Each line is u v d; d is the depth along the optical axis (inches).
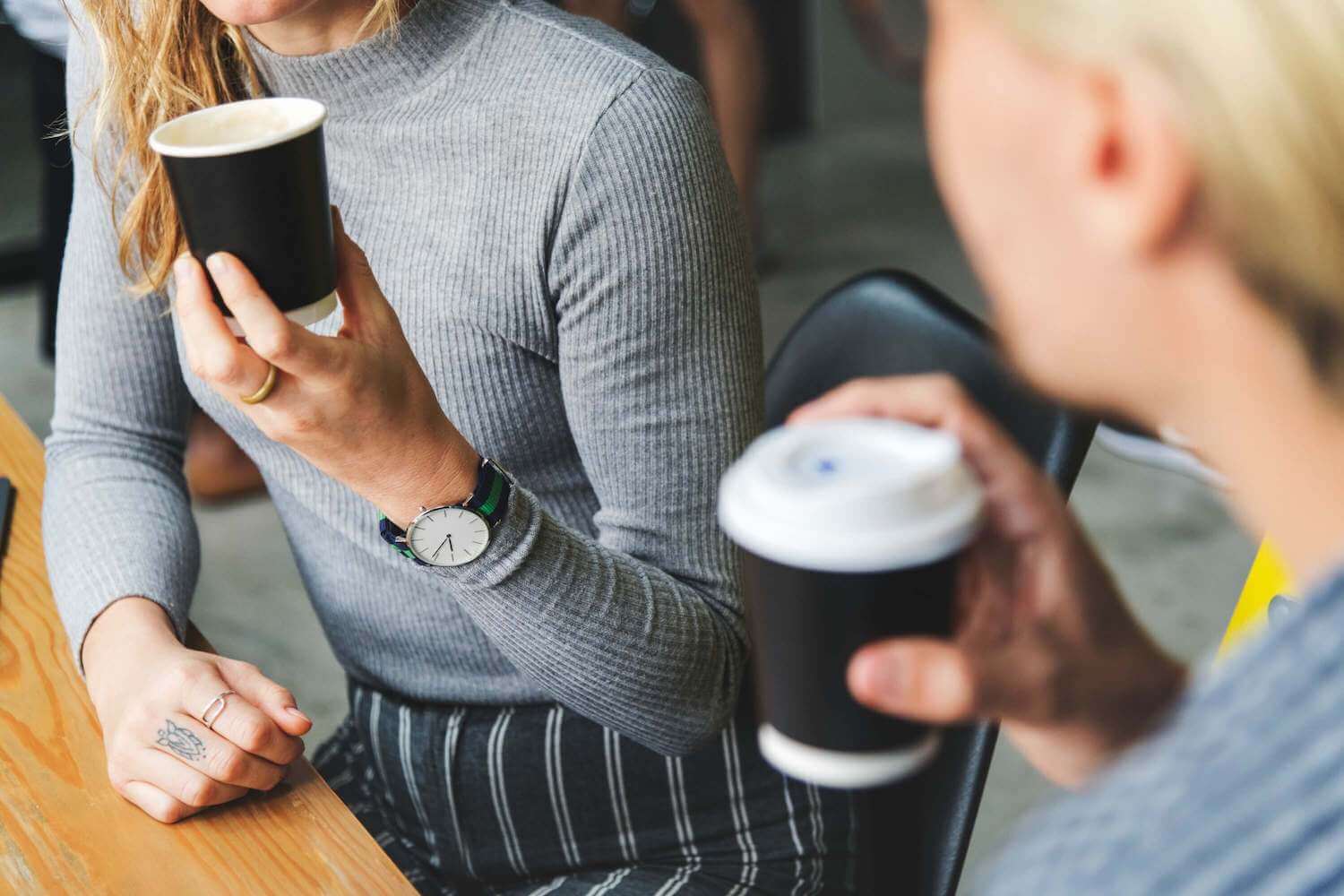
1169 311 16.0
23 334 149.9
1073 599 21.8
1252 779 14.2
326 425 32.0
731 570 42.6
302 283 30.0
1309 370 15.5
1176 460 113.3
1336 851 13.6
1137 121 14.6
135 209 45.3
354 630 48.2
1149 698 21.6
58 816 35.5
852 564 16.8
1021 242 16.7
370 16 41.2
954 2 16.5
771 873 44.4
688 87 41.5
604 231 40.4
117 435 50.1
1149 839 14.7
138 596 43.5
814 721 19.1
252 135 30.0
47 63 101.1
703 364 41.3
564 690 39.9
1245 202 14.4
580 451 43.1
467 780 46.0
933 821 38.4
